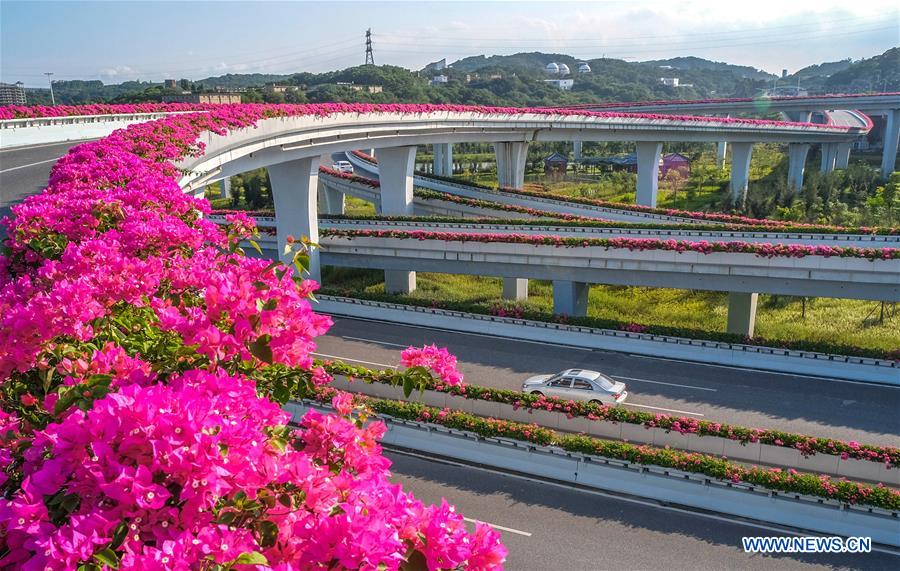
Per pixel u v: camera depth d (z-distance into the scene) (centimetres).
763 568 1366
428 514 411
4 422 543
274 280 598
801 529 1502
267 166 3381
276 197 3609
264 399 448
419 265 3503
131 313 700
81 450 359
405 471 1788
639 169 6569
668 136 6475
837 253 2600
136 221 961
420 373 725
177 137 2212
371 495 424
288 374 563
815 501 1514
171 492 351
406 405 1953
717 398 2222
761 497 1555
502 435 1811
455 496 1664
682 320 3434
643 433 1833
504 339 2872
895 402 2167
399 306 3159
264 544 362
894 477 1625
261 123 2923
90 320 616
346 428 505
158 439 351
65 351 569
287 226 3625
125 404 363
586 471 1712
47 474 361
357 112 3750
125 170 1432
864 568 1363
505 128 5362
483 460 1820
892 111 8831
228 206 7575
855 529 1473
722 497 1583
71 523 332
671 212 4441
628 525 1528
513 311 2939
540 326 2861
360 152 8344
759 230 3353
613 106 10250
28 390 595
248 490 360
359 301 3241
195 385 439
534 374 2459
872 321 3225
